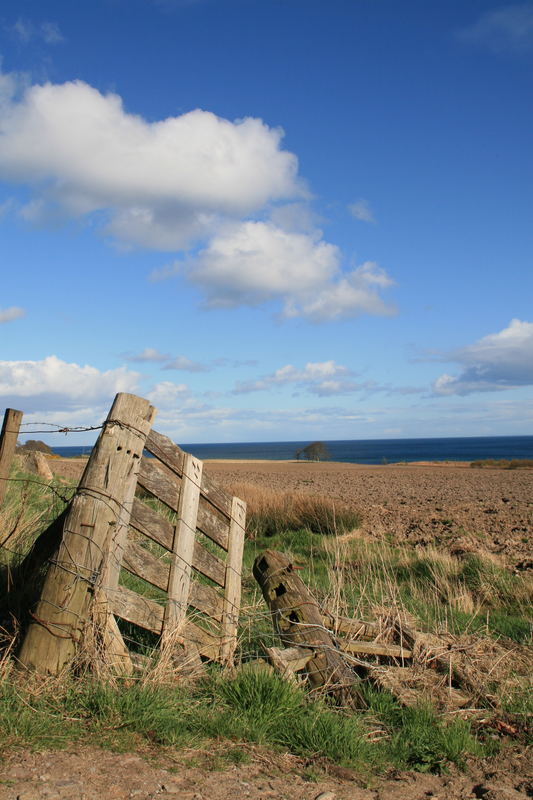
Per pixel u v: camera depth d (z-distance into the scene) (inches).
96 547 167.6
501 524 649.6
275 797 126.6
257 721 159.0
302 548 506.3
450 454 6870.1
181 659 183.6
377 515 746.2
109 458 173.2
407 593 347.6
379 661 226.7
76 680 157.8
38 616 160.4
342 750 154.5
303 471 2164.1
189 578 194.5
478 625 292.7
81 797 114.4
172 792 120.9
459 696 200.2
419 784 146.3
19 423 180.4
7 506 281.4
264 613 219.3
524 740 178.1
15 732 132.3
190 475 197.8
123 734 140.5
